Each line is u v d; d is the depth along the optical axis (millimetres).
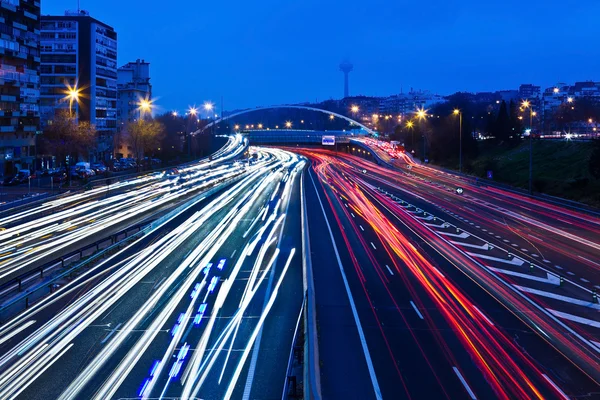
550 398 19125
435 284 32969
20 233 47000
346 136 195875
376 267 36812
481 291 31719
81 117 127812
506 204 68312
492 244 44656
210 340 23828
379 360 22172
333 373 20984
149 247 42000
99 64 130500
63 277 33562
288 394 19000
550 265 38031
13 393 19344
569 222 55406
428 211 62438
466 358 22406
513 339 24562
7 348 23250
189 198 70375
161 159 137125
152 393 19156
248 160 136000
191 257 38719
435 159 131125
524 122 199125
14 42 93375
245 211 61000
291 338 24078
